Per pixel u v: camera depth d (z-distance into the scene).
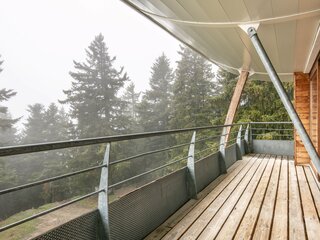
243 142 7.43
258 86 13.82
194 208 3.05
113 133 22.58
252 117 13.53
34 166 23.19
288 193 3.62
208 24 2.75
